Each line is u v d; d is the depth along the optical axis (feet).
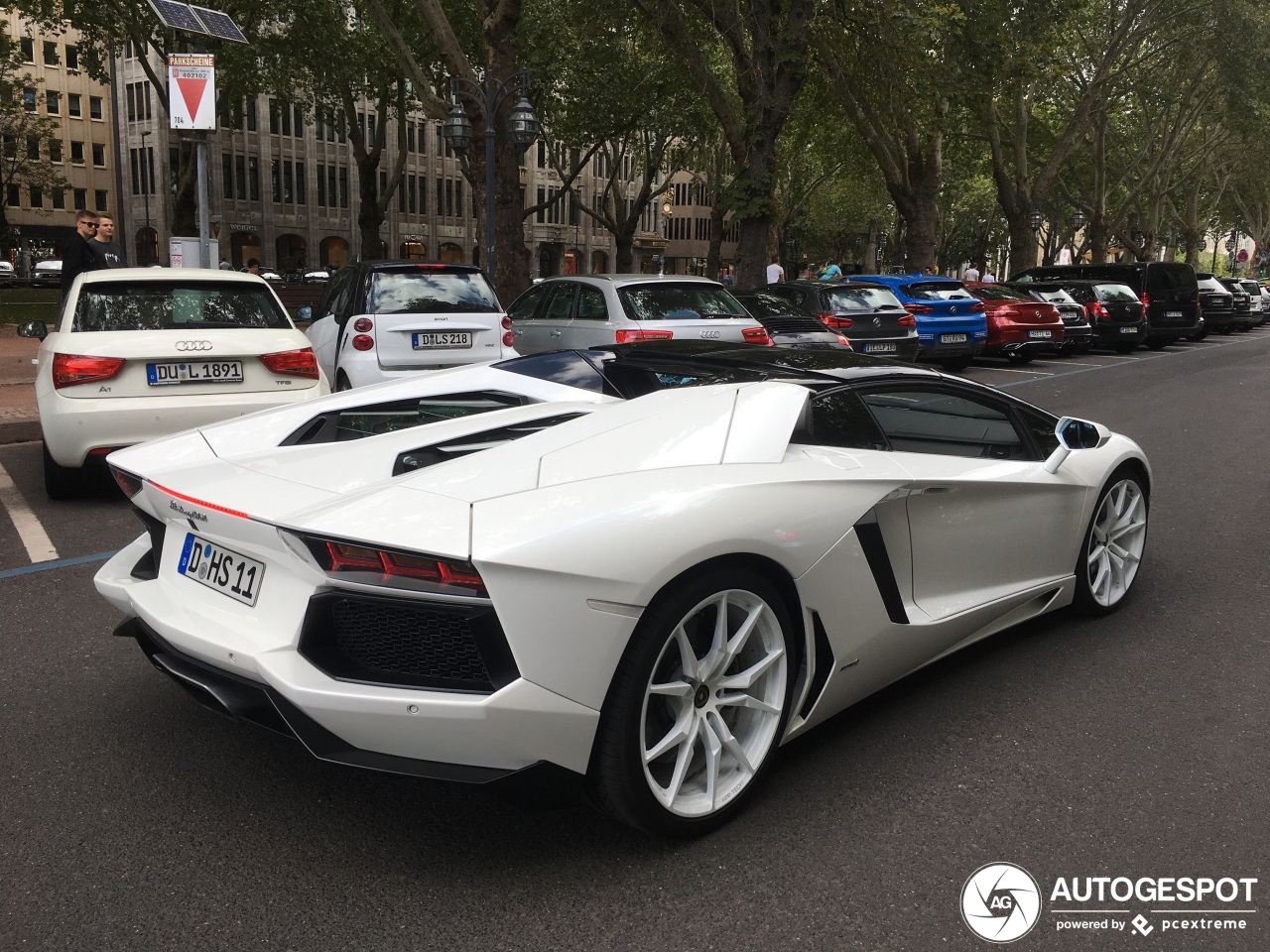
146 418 19.40
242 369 20.30
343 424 12.32
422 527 7.43
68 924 7.28
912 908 7.57
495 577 7.13
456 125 49.21
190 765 9.75
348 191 203.21
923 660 10.89
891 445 10.78
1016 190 97.96
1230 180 186.39
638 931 7.27
